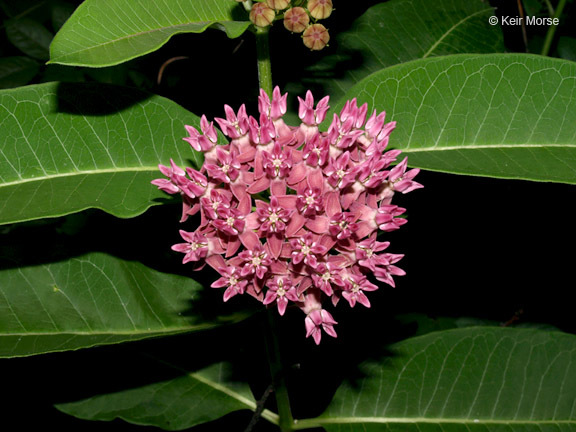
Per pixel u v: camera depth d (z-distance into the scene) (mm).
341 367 518
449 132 402
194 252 375
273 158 370
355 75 475
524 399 446
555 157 396
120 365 451
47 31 610
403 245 538
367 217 376
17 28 604
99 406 446
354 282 376
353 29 483
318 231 370
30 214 377
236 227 370
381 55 479
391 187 383
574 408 446
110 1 348
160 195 390
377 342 520
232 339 456
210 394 448
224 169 373
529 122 400
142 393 448
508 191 531
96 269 428
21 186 388
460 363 448
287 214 366
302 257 366
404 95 404
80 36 342
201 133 403
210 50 533
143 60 546
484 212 533
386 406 446
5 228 530
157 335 414
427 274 539
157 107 402
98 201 384
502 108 401
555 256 537
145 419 443
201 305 429
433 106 403
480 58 401
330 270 370
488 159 397
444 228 535
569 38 536
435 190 528
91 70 553
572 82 399
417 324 532
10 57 603
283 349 509
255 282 373
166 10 363
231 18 379
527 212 534
